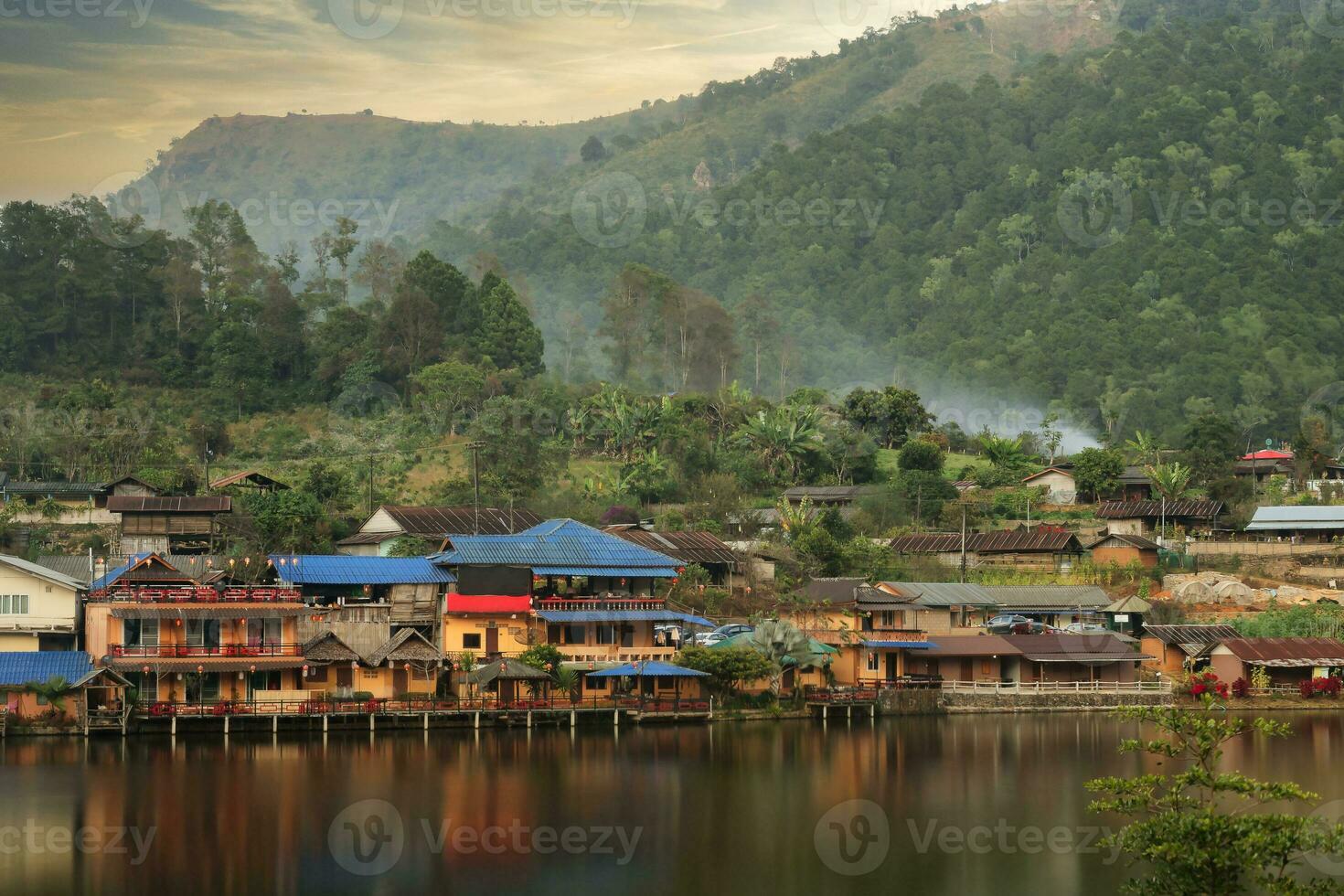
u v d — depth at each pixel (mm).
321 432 163875
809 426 161000
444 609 84375
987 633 103000
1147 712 44219
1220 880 40125
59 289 182375
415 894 50875
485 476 137750
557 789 65875
